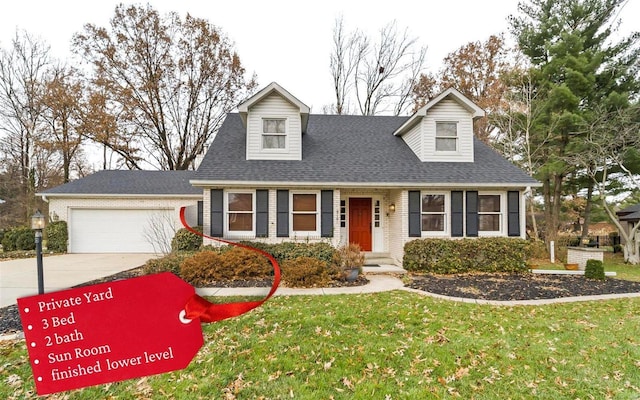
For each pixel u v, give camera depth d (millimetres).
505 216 10102
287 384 3385
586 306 5918
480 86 20750
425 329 4715
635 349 4121
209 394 3223
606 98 13656
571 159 12961
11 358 3885
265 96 10297
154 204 14164
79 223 14023
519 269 9266
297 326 4777
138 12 18656
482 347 4172
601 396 3207
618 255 14719
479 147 11891
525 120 15133
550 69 14289
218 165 9859
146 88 19234
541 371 3645
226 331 4609
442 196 10086
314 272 7480
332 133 12234
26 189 21641
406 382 3432
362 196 11055
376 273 9234
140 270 9516
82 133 18453
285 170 9891
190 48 20031
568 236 15672
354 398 3162
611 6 13539
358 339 4371
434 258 9219
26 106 20625
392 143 11820
